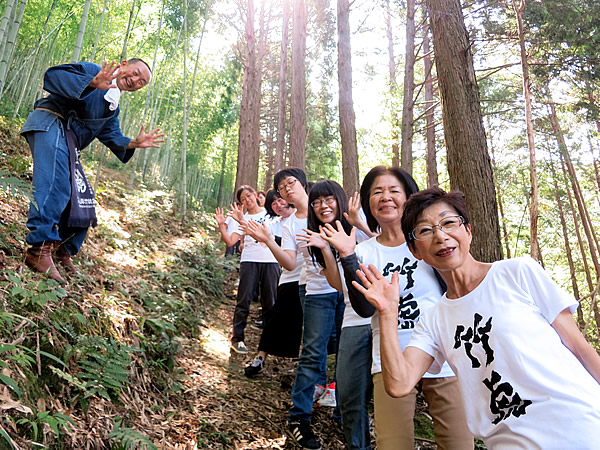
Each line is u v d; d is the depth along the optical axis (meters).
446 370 2.19
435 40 5.18
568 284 21.75
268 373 4.27
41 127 2.92
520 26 9.97
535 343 1.32
